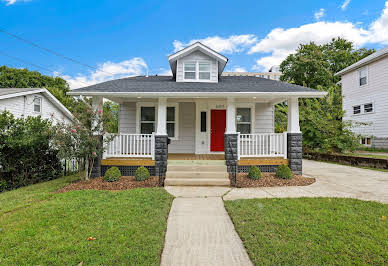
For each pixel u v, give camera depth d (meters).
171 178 6.80
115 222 3.64
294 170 7.49
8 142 6.87
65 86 27.34
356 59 26.47
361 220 3.67
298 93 7.04
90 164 7.37
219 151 9.80
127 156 7.55
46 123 8.40
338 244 2.89
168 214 4.20
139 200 4.86
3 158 7.11
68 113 16.06
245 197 5.23
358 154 13.10
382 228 3.36
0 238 3.08
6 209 4.33
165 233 3.39
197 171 7.20
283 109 15.62
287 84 8.39
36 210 4.19
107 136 7.49
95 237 3.12
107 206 4.43
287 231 3.29
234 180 6.71
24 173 7.57
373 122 15.85
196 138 9.87
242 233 3.29
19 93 11.81
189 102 10.05
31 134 7.61
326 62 23.86
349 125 12.85
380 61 15.29
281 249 2.80
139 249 2.83
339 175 8.09
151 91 7.11
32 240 3.03
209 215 4.14
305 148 15.06
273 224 3.56
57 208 4.30
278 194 5.44
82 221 3.66
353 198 5.01
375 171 9.07
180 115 10.03
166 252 2.85
